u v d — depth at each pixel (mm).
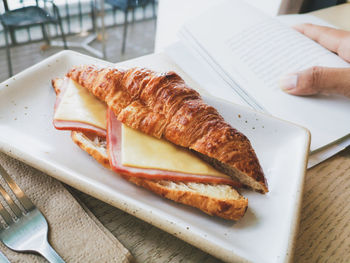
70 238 201
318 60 373
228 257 189
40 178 234
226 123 245
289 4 561
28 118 280
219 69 377
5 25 814
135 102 256
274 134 279
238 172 235
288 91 347
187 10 695
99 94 267
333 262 217
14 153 237
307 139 266
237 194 225
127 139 245
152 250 212
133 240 215
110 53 1077
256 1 587
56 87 299
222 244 191
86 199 233
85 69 284
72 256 192
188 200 219
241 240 204
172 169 233
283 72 365
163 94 248
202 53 397
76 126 260
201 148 232
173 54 412
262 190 233
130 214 218
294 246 196
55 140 265
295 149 264
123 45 1071
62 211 214
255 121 286
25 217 207
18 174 235
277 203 228
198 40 406
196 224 206
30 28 1083
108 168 245
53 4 907
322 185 271
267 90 349
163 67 390
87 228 206
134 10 1292
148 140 248
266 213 223
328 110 335
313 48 388
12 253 192
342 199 260
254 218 220
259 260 186
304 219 241
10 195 223
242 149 231
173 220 200
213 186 232
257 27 413
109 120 260
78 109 271
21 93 291
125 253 196
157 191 226
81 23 1184
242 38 400
